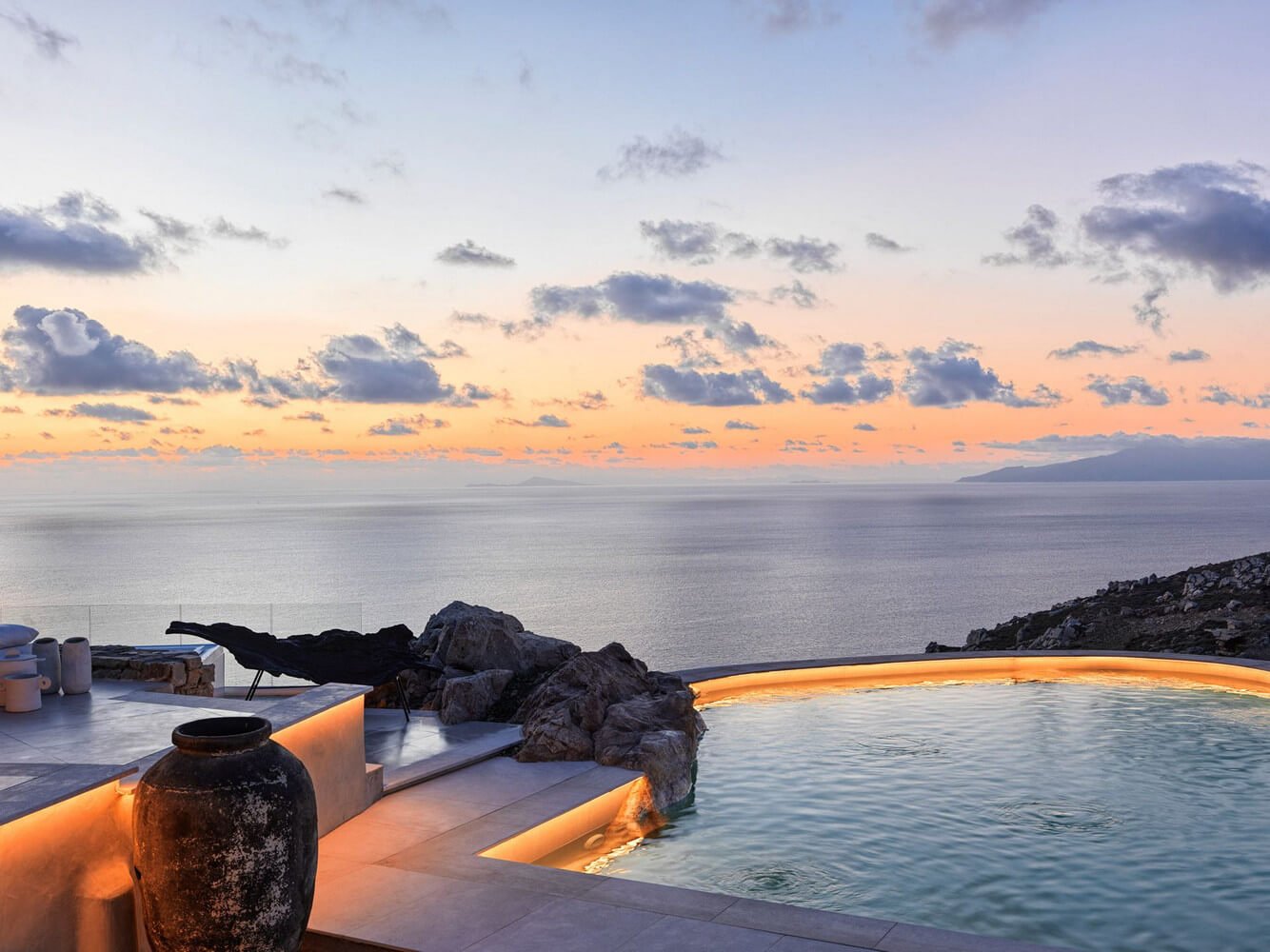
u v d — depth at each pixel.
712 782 9.68
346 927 5.58
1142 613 27.25
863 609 122.06
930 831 8.16
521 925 5.57
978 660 14.97
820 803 8.98
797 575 165.25
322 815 7.18
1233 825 8.22
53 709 7.85
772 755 10.59
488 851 6.94
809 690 13.92
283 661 10.46
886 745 10.94
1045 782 9.53
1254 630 19.42
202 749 4.59
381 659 10.99
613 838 8.08
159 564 188.62
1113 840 7.91
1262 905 6.64
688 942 5.32
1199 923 6.38
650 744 9.20
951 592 137.88
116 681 10.15
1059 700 13.23
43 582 150.62
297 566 183.50
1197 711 12.43
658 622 113.06
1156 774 9.73
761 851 7.77
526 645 13.18
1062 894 6.86
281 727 6.63
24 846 4.48
